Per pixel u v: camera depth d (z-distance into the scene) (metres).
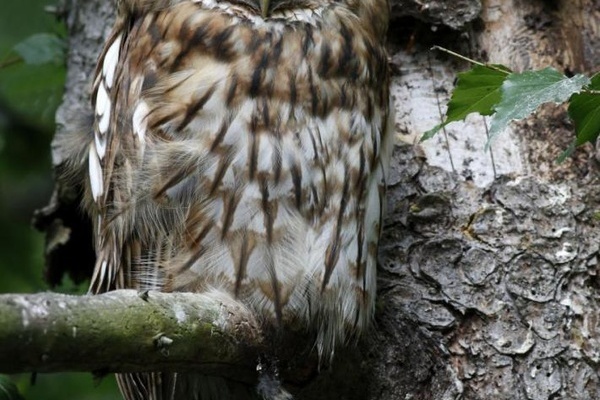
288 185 7.09
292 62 7.27
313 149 7.16
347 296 7.19
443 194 7.68
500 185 7.68
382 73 7.69
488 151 7.82
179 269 7.06
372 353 7.27
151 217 7.15
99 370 5.70
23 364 5.29
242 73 7.18
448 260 7.50
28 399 10.73
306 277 7.08
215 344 6.27
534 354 7.24
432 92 8.16
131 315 5.72
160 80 7.29
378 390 7.23
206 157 7.05
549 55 8.12
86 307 5.51
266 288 7.00
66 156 8.67
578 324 7.32
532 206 7.59
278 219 7.06
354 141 7.32
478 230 7.56
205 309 6.22
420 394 7.24
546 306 7.34
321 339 7.11
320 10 7.54
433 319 7.38
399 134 8.05
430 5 8.14
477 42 8.21
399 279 7.56
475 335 7.32
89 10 9.84
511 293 7.37
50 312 5.32
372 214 7.41
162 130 7.14
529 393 7.16
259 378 6.72
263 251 7.03
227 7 7.44
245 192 7.04
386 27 7.91
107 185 7.49
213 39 7.29
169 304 6.02
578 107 6.42
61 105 9.61
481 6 8.22
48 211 9.34
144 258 7.24
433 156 7.87
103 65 8.09
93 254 9.62
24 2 11.33
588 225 7.58
